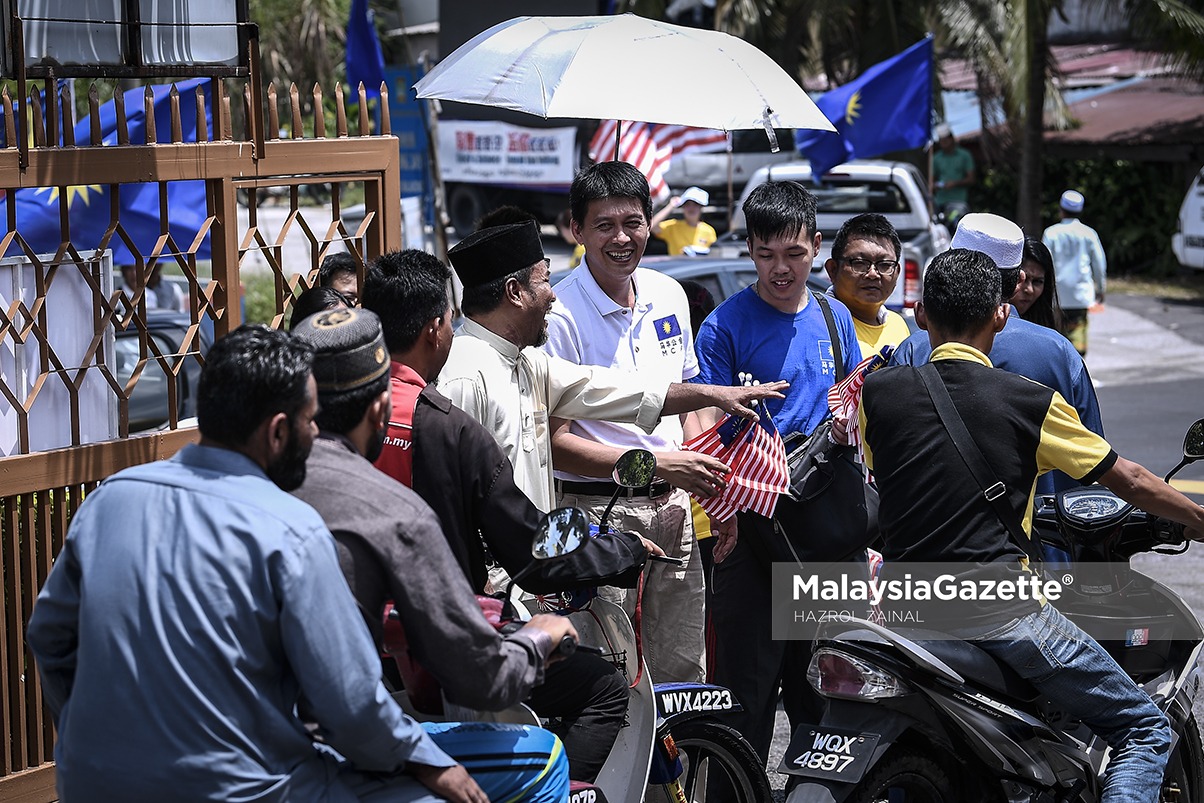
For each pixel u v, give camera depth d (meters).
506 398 4.77
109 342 5.38
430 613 3.52
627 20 6.13
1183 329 21.62
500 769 3.81
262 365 3.28
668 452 5.23
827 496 5.75
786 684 6.10
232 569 3.15
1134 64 35.12
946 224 24.11
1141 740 4.81
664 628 5.90
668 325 5.97
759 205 6.07
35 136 4.99
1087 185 29.03
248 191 5.73
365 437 3.71
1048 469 4.85
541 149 23.03
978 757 4.91
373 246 6.20
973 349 4.93
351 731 3.25
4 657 5.12
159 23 5.36
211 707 3.14
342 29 28.86
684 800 4.82
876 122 17.47
